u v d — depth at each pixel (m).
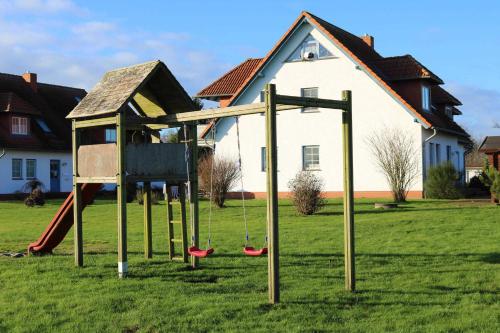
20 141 43.06
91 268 11.89
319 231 17.19
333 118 34.53
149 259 13.00
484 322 7.89
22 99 44.50
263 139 35.81
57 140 46.50
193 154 12.42
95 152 11.89
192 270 11.73
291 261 12.41
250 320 8.10
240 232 17.67
